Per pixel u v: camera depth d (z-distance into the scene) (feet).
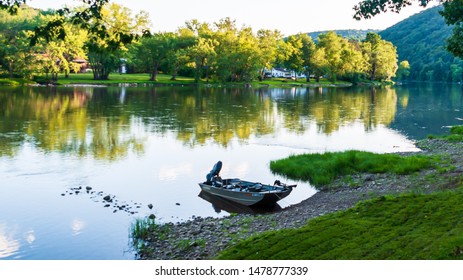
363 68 537.65
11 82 339.98
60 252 55.67
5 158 106.42
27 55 345.31
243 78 458.91
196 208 73.36
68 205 73.72
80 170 96.63
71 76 422.82
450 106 250.98
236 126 162.50
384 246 45.27
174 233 59.93
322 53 502.38
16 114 182.70
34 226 64.39
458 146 115.14
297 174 91.30
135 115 187.73
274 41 490.08
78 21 58.34
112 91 310.04
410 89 436.35
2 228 63.62
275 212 71.56
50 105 216.54
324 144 130.93
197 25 485.97
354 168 90.63
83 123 163.02
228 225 61.87
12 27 366.02
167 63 453.58
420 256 42.09
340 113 208.95
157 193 81.15
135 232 60.29
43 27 57.67
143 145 125.18
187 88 364.79
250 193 72.79
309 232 51.57
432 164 88.69
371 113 211.20
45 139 130.93
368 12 86.89
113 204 74.54
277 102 257.75
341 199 73.00
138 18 391.24
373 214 54.90
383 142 134.72
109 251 55.67
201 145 126.72
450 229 47.39
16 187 83.66
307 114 202.28
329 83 517.14
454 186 69.56
